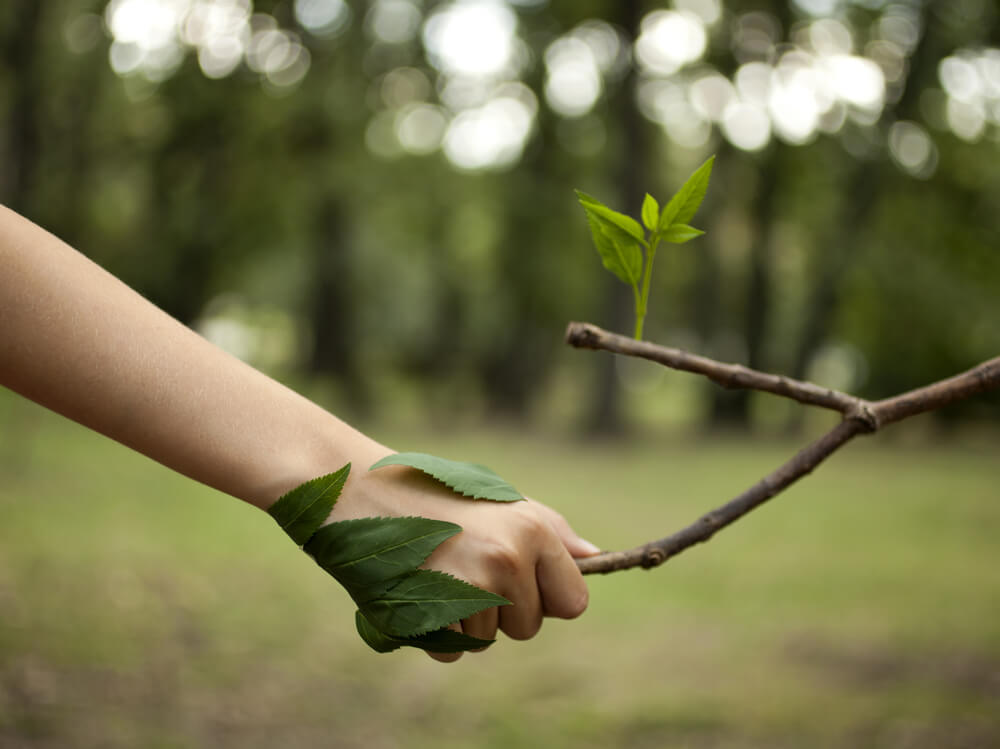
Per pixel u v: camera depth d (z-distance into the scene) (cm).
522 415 2581
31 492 906
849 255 2114
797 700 452
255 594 600
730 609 646
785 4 2075
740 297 2498
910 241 2133
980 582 753
